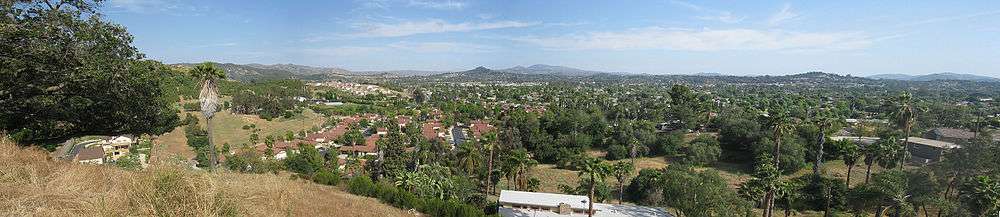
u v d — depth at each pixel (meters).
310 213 20.30
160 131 28.62
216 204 11.96
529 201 44.16
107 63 20.02
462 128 118.38
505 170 53.88
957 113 95.69
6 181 12.08
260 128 100.56
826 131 69.81
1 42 16.61
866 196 44.34
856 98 168.38
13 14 16.86
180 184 11.71
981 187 34.53
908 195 39.97
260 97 118.94
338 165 68.06
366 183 37.44
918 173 41.12
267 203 17.19
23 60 17.47
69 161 16.94
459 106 145.50
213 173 15.93
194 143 77.06
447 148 80.00
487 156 61.47
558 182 65.75
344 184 38.31
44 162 14.91
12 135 21.75
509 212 42.62
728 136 76.38
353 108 141.38
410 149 77.69
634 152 76.19
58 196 11.90
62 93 20.38
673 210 49.75
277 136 93.25
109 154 57.81
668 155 78.69
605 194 52.38
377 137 93.44
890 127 79.81
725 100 174.12
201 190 11.99
